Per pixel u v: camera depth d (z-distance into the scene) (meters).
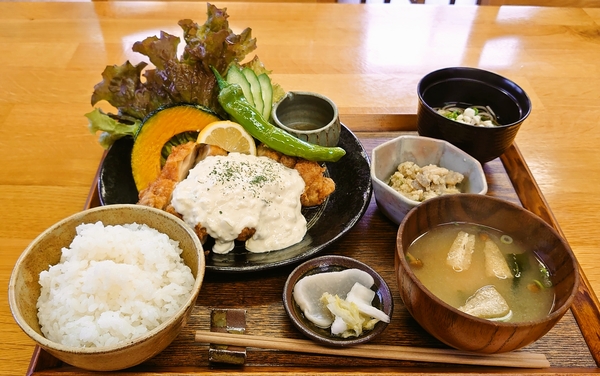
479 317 0.26
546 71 0.55
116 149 0.40
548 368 0.28
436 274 0.30
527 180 0.40
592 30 0.63
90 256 0.27
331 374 0.27
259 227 0.34
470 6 0.67
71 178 0.40
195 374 0.26
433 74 0.42
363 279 0.30
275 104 0.42
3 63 0.52
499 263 0.30
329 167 0.42
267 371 0.27
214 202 0.33
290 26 0.61
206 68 0.41
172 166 0.36
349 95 0.51
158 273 0.28
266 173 0.36
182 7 0.62
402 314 0.30
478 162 0.36
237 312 0.29
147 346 0.23
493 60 0.57
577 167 0.43
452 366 0.28
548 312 0.28
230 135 0.38
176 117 0.38
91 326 0.25
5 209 0.37
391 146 0.38
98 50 0.55
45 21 0.59
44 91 0.49
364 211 0.35
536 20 0.65
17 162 0.41
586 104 0.50
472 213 0.32
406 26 0.62
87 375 0.26
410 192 0.37
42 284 0.26
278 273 0.33
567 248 0.28
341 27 0.61
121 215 0.30
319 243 0.34
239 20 0.61
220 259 0.33
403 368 0.27
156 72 0.41
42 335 0.25
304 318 0.29
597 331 0.30
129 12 0.61
